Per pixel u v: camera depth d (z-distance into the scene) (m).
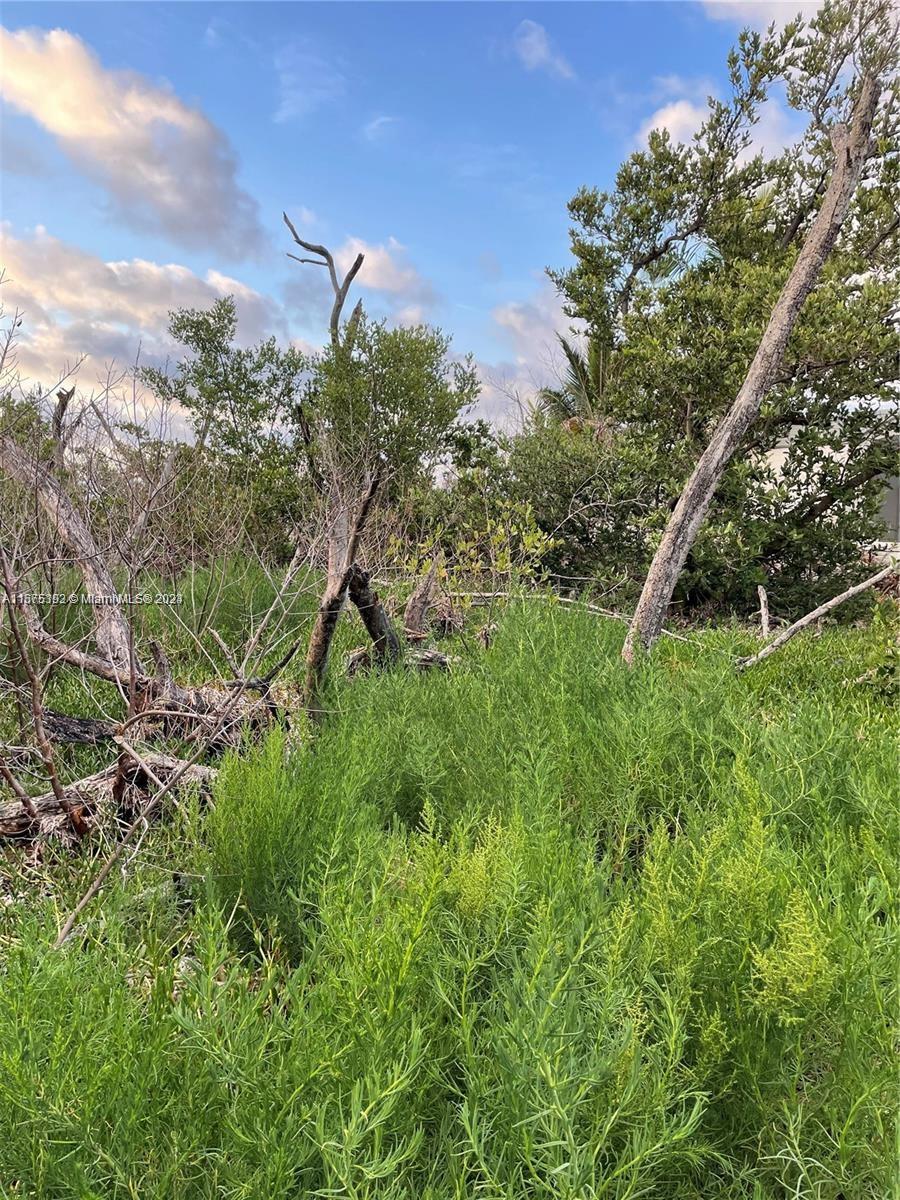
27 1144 1.40
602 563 10.05
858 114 5.08
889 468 9.31
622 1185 1.36
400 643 5.22
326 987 1.64
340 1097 1.43
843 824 2.71
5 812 3.24
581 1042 1.56
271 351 12.71
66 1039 1.47
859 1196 1.53
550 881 2.13
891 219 11.00
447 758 3.44
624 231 12.91
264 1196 1.30
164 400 5.39
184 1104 1.48
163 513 5.45
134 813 3.33
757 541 9.02
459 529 9.76
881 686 4.85
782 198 12.41
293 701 4.47
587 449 10.20
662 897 1.97
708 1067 1.61
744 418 5.12
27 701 4.02
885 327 8.91
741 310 9.53
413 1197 1.37
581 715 3.48
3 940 2.33
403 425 11.33
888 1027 1.63
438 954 1.82
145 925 2.42
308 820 2.74
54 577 4.89
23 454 4.84
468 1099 1.46
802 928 1.71
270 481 10.62
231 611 6.50
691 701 3.59
